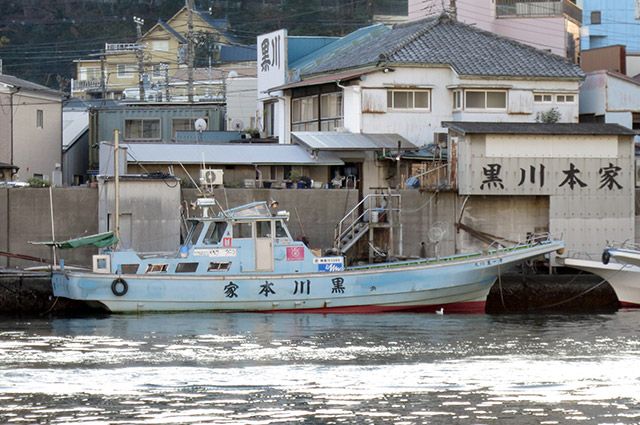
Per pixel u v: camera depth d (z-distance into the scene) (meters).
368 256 84.56
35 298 76.56
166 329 68.12
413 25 107.00
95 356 58.53
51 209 81.50
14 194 81.38
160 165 90.94
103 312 74.94
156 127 116.88
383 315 75.25
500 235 86.19
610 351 60.53
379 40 106.94
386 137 94.56
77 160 119.75
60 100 114.50
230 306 74.50
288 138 106.56
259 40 118.69
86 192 82.44
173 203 81.94
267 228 75.25
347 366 55.94
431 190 85.06
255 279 74.38
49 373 54.03
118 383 52.03
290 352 59.97
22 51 177.38
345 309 75.62
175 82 157.25
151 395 49.88
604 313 78.81
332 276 75.00
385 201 85.19
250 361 57.19
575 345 62.59
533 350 60.81
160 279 73.75
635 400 49.28
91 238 75.44
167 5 191.00
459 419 46.22
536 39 120.06
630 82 103.25
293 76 109.06
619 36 141.12
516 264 79.44
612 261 79.38
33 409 47.38
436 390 50.84
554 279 81.06
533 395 50.03
